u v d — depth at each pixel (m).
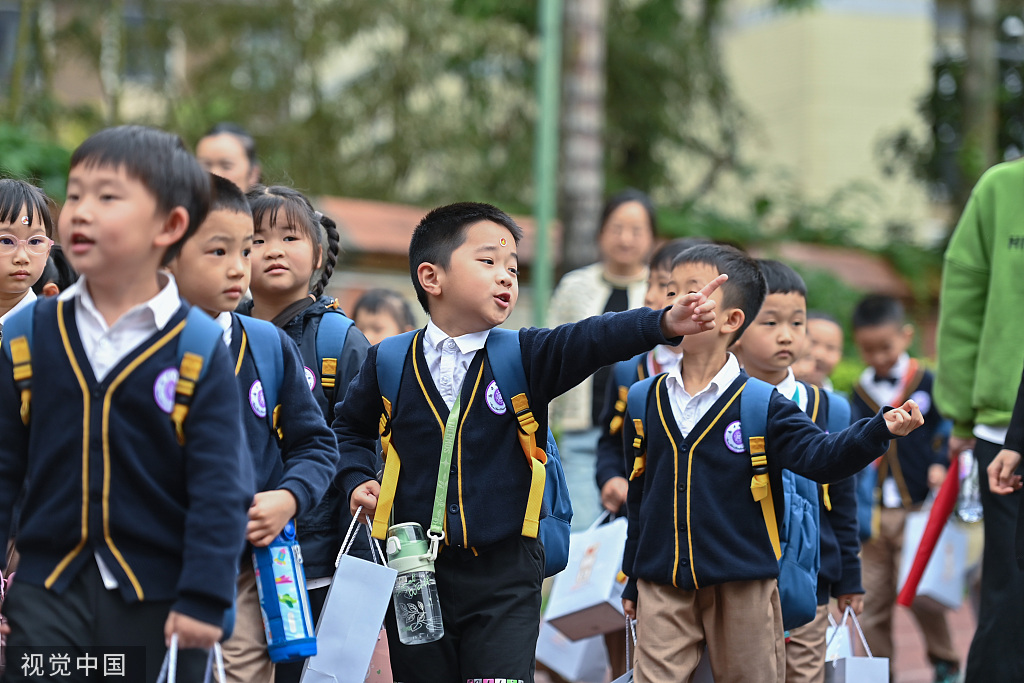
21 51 19.83
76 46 23.19
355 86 25.84
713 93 28.03
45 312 4.09
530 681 5.09
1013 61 25.75
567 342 4.98
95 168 3.86
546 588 9.35
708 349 5.92
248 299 6.21
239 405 4.11
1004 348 6.88
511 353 5.18
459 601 5.11
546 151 14.66
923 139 28.52
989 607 6.48
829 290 22.12
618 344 4.80
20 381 4.06
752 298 6.02
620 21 26.84
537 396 5.15
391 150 25.72
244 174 9.02
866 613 9.25
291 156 24.77
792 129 30.02
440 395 5.20
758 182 30.48
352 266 15.81
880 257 24.42
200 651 4.07
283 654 4.64
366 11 25.23
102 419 3.93
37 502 4.00
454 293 5.20
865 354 10.06
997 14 25.53
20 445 4.15
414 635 5.06
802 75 29.72
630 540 6.09
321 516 5.59
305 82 25.50
